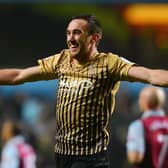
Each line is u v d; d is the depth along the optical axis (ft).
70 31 29.78
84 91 29.84
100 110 30.01
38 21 105.19
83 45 29.76
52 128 79.77
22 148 53.62
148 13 100.78
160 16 100.68
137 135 43.24
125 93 72.90
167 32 101.81
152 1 87.40
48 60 30.78
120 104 67.82
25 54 106.42
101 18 102.06
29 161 53.57
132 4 90.53
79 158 29.99
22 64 106.32
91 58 29.99
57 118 30.42
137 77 29.35
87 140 29.94
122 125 64.13
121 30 102.42
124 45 102.94
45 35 105.91
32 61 106.63
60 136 30.35
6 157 53.62
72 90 29.99
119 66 29.73
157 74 28.89
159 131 43.19
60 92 30.32
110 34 102.78
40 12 104.58
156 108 43.57
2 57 105.70
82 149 29.96
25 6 103.45
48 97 87.25
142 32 102.32
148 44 103.04
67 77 30.19
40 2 86.99
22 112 84.94
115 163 60.44
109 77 29.91
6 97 86.22
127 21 101.91
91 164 29.94
